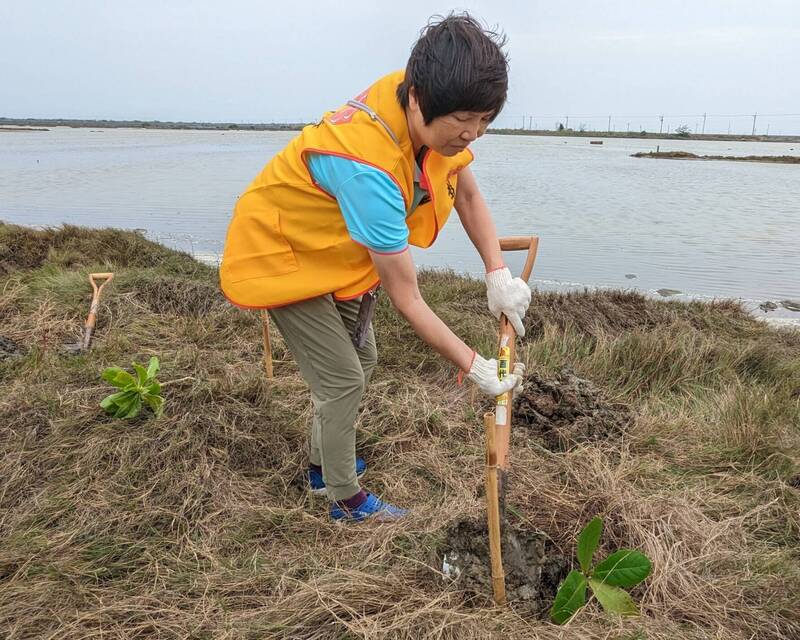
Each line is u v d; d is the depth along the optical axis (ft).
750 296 26.32
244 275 7.09
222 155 145.89
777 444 9.95
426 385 12.30
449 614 6.08
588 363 13.56
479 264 32.83
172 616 6.40
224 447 9.34
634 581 6.23
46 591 6.61
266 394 10.69
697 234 41.57
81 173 89.86
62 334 14.38
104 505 8.03
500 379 7.13
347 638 6.07
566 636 5.86
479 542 6.80
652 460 9.75
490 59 5.42
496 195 64.39
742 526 8.20
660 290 26.94
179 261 23.08
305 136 6.66
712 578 7.04
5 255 21.88
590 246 36.94
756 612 6.56
